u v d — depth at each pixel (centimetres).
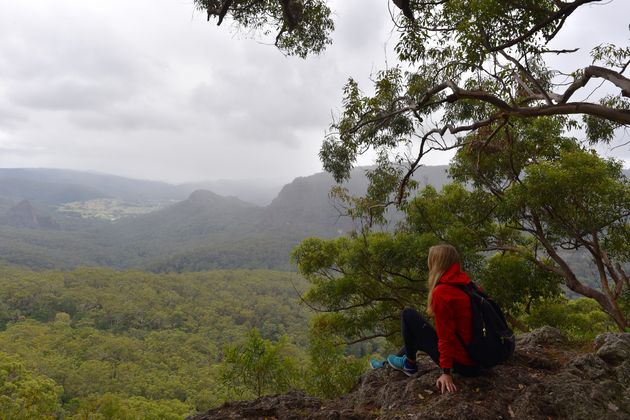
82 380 7012
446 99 560
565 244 1173
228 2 696
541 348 457
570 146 1164
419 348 372
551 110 491
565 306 1523
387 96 878
